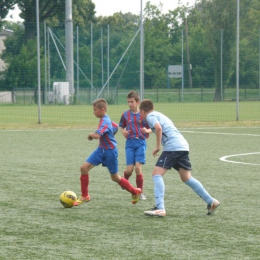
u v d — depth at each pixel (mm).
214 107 59781
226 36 60562
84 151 24703
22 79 65812
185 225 11641
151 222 11898
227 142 28578
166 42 68688
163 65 68188
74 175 18266
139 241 10359
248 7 72812
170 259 9250
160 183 12508
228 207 13445
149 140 29766
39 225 11602
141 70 40188
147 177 18172
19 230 11180
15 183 16734
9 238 10570
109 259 9227
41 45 68375
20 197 14609
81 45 70000
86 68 69250
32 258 9273
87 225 11625
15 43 66500
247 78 63656
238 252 9656
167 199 14383
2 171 19094
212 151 24828
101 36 69562
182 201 14148
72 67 64875
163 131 12648
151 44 68188
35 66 65688
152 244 10148
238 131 34562
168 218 12305
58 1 75438
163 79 67938
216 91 64000
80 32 71562
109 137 13586
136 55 68750
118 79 68938
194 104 64562
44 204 13766
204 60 63531
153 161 21969
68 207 13336
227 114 49719
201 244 10164
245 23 72312
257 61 63406
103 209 13250
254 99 64125
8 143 27938
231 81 62531
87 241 10344
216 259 9250
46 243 10219
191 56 64562
